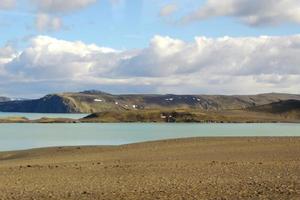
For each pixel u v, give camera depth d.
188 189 24.22
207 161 39.75
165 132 143.00
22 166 39.22
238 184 25.70
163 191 23.73
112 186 26.28
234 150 50.69
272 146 54.34
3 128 183.25
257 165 35.56
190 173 31.52
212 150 51.34
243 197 21.12
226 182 26.67
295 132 138.75
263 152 47.78
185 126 196.12
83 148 61.09
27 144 96.44
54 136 126.25
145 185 26.31
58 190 25.17
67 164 40.09
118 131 152.38
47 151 60.41
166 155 47.53
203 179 28.25
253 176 29.22
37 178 30.88
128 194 23.06
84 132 147.88
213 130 155.25
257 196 21.23
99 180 29.14
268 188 23.66
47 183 28.30
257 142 59.88
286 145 55.28
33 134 138.12
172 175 30.69
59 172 34.00
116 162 41.16
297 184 25.02
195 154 47.59
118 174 32.00
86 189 25.31
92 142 100.31
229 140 63.75
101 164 39.22
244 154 46.22
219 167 34.66
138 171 33.38
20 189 25.88
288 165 35.22
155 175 30.92
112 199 21.70
